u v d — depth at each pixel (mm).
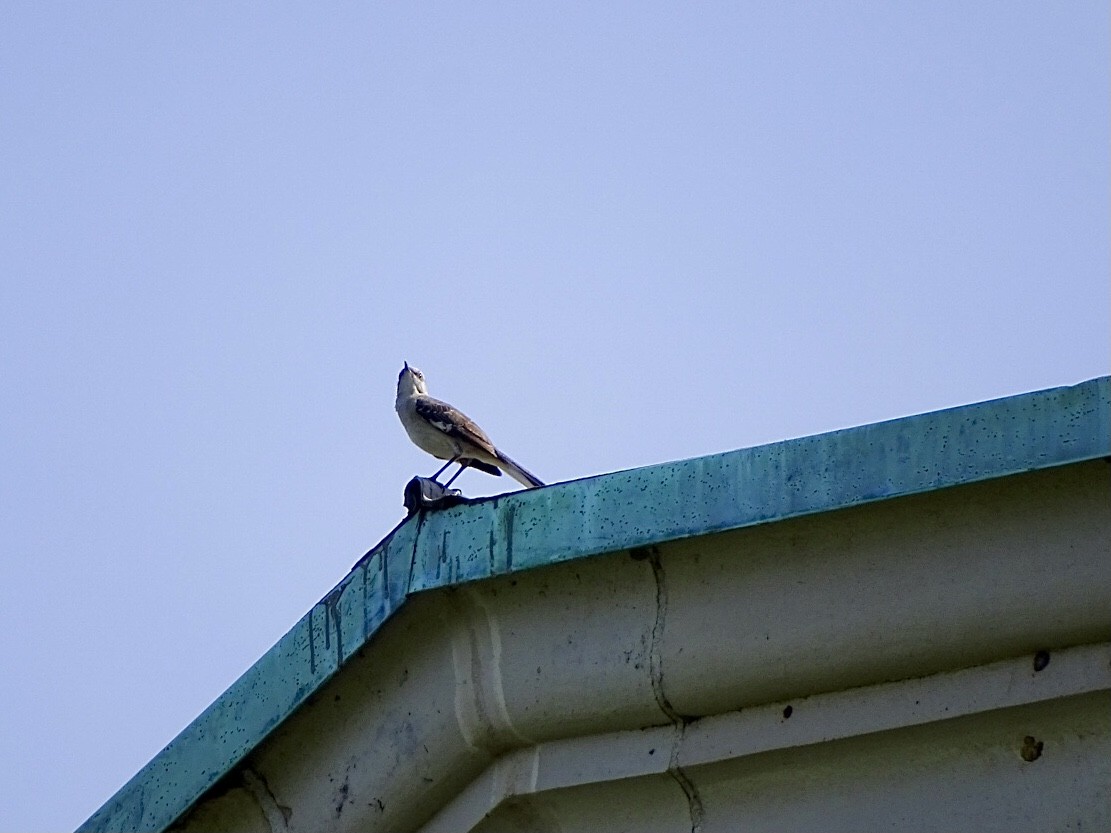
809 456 9797
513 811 10688
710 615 10055
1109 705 9281
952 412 9516
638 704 10258
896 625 9633
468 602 10641
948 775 9641
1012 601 9398
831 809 9852
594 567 10406
